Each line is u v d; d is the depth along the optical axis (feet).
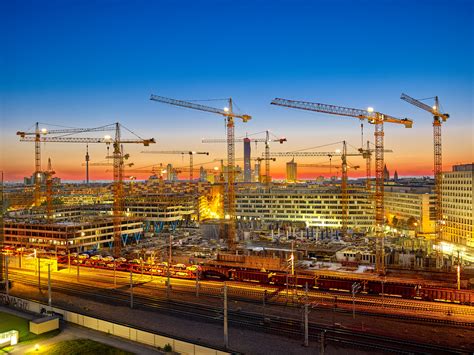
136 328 333.01
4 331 322.75
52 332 318.45
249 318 365.61
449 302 411.54
